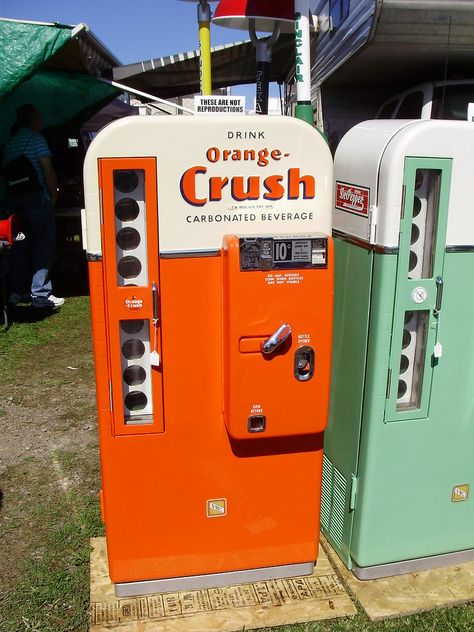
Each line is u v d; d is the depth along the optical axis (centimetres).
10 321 636
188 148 213
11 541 288
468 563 277
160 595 253
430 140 224
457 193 232
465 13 483
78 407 434
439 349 241
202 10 364
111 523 241
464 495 266
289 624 239
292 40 778
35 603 250
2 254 579
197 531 249
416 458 255
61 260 895
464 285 242
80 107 809
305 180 223
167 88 1078
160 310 224
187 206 217
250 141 217
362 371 250
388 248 229
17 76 539
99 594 253
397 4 468
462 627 239
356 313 252
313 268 220
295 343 225
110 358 225
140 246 223
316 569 268
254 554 256
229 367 225
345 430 266
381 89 677
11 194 642
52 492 329
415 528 264
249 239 213
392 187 224
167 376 230
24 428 402
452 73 597
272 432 233
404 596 255
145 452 237
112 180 211
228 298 218
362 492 255
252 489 248
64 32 544
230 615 242
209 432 239
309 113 321
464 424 257
